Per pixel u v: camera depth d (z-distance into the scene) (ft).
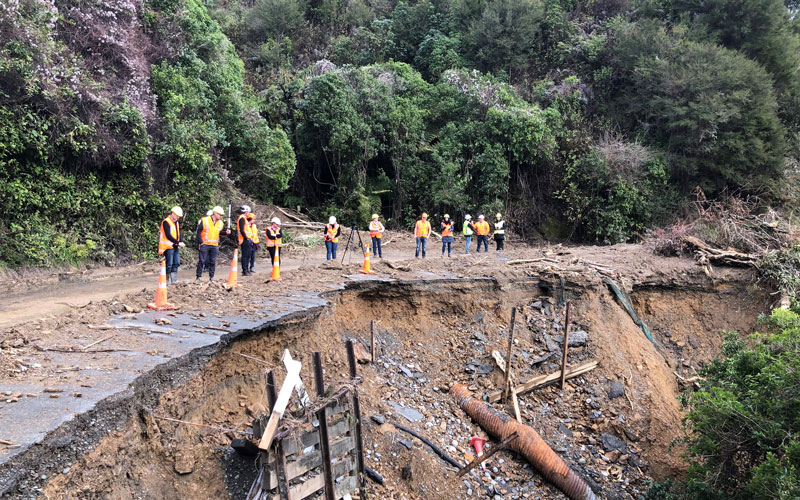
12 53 47.83
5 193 48.16
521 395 43.32
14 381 18.61
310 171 99.19
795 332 31.91
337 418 24.50
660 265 62.49
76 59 53.62
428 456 33.06
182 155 61.57
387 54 119.14
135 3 63.77
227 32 115.85
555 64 115.44
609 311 52.75
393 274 48.19
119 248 57.06
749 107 97.55
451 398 41.01
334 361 36.01
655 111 102.58
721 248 67.87
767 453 27.81
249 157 78.95
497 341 46.65
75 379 19.11
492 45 112.68
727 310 61.67
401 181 98.84
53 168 51.72
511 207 102.78
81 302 38.73
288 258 66.69
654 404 44.70
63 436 15.62
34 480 14.51
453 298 48.08
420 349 44.24
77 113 52.80
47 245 50.19
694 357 57.11
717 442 31.27
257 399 27.73
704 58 99.14
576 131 103.40
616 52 108.37
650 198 97.96
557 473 35.70
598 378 45.70
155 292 34.42
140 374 19.89
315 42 120.67
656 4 115.24
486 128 98.99
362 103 96.07
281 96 96.73
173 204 61.67
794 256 60.85
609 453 40.27
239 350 27.55
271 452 19.88
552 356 46.01
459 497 31.94
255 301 33.96
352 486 23.98
